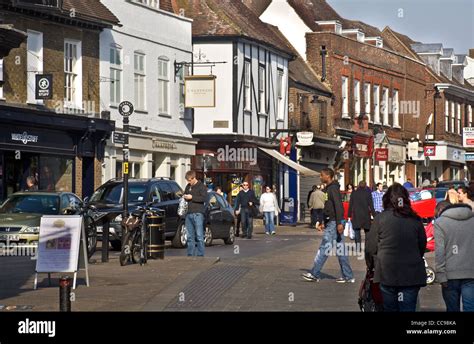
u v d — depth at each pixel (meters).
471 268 11.55
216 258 21.58
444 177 67.06
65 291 11.98
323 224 18.56
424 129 65.06
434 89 65.50
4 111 28.73
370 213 23.73
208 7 42.97
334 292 16.81
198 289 16.77
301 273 19.77
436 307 15.26
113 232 25.62
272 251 26.45
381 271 11.24
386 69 59.06
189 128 41.03
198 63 39.69
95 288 16.75
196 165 42.22
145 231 20.84
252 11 52.69
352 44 55.16
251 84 43.81
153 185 27.73
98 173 33.94
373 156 56.25
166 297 15.67
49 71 31.34
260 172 45.00
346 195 44.97
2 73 26.52
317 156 51.16
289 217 46.00
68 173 32.62
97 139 33.78
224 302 15.38
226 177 42.81
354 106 55.31
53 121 31.06
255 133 44.34
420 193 25.86
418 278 11.16
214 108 42.12
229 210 30.41
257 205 35.03
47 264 16.48
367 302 12.23
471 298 11.58
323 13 56.91
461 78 72.44
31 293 16.14
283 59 47.97
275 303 15.38
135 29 36.62
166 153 38.84
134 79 36.59
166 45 38.94
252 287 17.25
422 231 11.29
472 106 72.81
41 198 25.80
